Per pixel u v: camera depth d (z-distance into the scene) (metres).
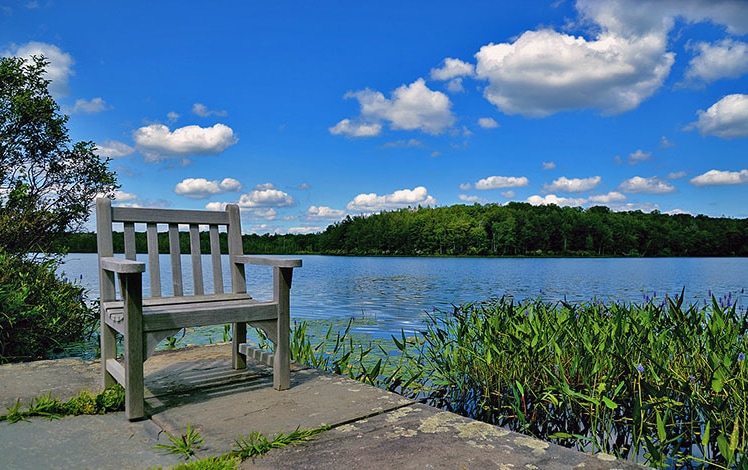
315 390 2.50
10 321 3.75
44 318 4.23
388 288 13.86
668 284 15.75
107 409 2.22
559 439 2.57
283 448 1.77
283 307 2.50
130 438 1.90
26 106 5.48
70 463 1.67
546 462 1.65
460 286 14.58
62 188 5.94
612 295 11.74
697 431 2.50
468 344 3.43
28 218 5.30
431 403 3.16
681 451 2.36
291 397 2.38
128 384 2.07
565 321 3.34
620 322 2.94
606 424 2.65
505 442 1.83
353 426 1.99
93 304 5.32
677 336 2.91
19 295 3.89
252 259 2.71
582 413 2.78
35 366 2.99
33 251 5.36
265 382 2.66
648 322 3.03
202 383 2.63
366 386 2.58
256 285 14.84
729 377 2.33
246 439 1.85
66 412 2.17
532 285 15.08
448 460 1.66
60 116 5.89
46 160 5.83
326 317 7.60
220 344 3.70
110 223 2.52
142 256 21.69
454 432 1.92
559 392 2.80
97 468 1.63
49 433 1.94
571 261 46.06
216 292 2.80
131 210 2.60
